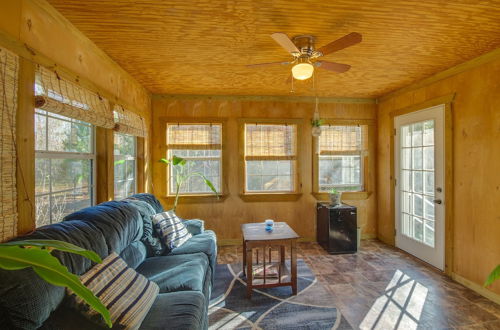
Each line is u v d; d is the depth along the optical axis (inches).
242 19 76.2
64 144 80.7
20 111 58.3
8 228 55.0
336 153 167.5
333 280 111.4
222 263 130.6
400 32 83.7
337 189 169.6
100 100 92.6
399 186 149.1
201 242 108.0
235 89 148.0
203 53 99.6
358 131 169.0
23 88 59.1
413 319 84.8
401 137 147.5
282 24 78.7
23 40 59.5
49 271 26.5
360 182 170.9
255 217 162.6
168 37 86.7
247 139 162.1
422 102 130.3
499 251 94.0
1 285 40.7
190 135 158.6
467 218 106.5
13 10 56.7
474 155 103.4
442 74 119.0
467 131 106.5
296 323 82.7
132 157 134.6
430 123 126.6
